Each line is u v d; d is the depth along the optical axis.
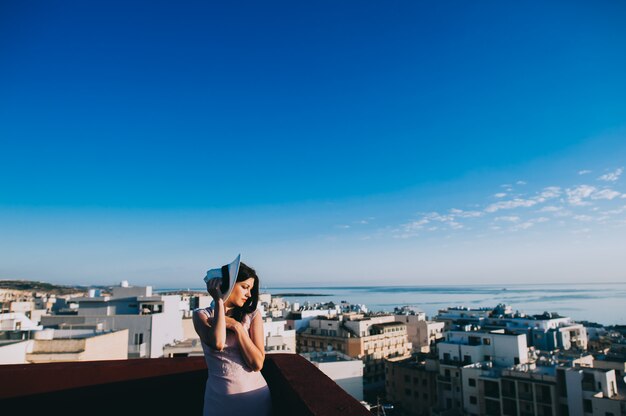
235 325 3.43
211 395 3.37
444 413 60.72
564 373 50.00
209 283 3.49
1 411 4.65
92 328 39.16
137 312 49.94
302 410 2.70
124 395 4.89
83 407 4.78
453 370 62.34
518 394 53.03
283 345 54.62
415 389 68.38
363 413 2.47
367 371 82.62
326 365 49.50
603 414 46.06
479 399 57.34
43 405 4.71
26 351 24.80
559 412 49.31
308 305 130.50
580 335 93.62
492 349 65.38
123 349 34.00
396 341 91.31
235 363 3.39
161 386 4.98
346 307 133.62
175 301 52.34
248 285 3.61
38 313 61.66
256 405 3.34
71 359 25.12
